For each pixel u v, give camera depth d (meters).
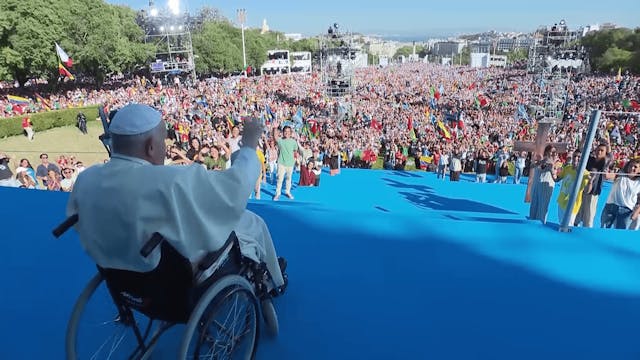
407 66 162.12
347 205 10.68
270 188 12.21
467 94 63.06
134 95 42.34
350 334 2.88
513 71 115.69
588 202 7.16
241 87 60.38
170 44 65.56
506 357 2.69
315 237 4.46
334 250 4.14
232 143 8.80
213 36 71.69
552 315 3.13
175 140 24.19
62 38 40.31
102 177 1.88
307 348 2.74
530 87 61.06
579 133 24.78
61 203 5.64
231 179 1.97
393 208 10.60
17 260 3.94
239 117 31.73
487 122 35.88
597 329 2.97
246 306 2.41
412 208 10.62
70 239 4.41
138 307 2.19
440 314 3.12
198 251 1.95
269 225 4.80
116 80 62.75
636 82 63.72
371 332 2.90
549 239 4.41
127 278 2.08
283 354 2.68
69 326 2.16
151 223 1.83
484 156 16.17
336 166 15.10
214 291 2.05
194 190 1.88
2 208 5.39
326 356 2.67
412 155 26.06
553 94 38.91
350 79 45.47
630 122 26.70
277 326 2.83
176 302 2.10
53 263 3.89
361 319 3.04
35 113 29.86
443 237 4.45
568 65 38.84
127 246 1.88
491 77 97.81
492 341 2.84
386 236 4.48
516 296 3.37
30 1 35.47
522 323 3.03
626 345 2.81
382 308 3.18
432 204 11.11
